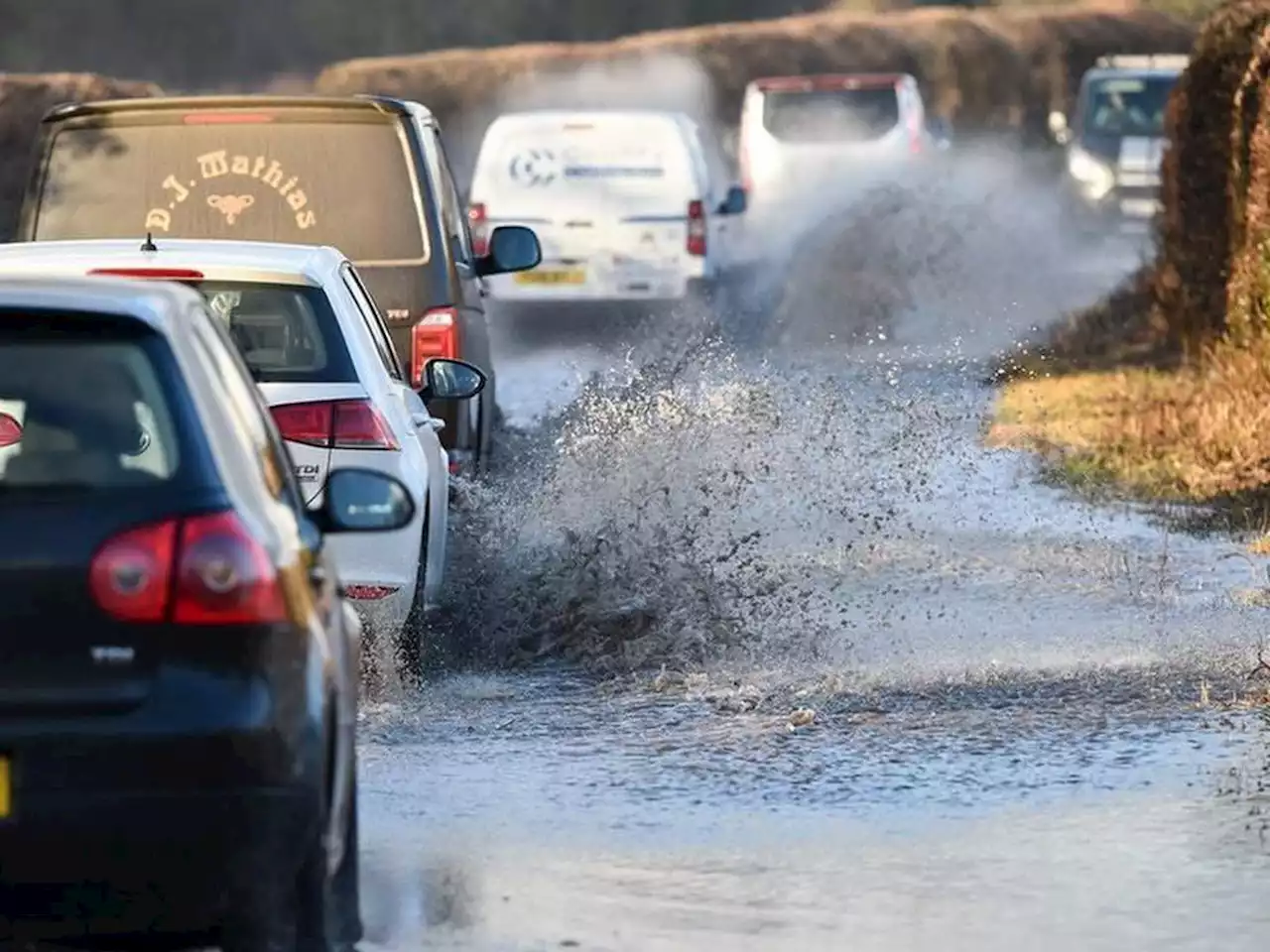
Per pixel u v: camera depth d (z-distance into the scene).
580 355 75.19
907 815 25.50
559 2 190.25
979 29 156.50
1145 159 113.12
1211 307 63.59
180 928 19.36
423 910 22.25
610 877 23.34
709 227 81.88
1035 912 22.14
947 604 37.66
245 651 18.52
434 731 29.98
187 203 42.62
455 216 44.81
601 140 81.19
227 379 20.50
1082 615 36.91
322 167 42.19
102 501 18.64
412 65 139.00
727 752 28.48
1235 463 49.84
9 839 18.20
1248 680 31.53
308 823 18.77
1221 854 23.86
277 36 180.88
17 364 19.23
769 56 147.38
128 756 18.23
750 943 21.31
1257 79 59.22
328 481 22.41
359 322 33.56
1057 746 28.28
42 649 18.39
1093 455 51.81
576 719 30.61
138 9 176.38
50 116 43.28
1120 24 160.75
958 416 49.41
